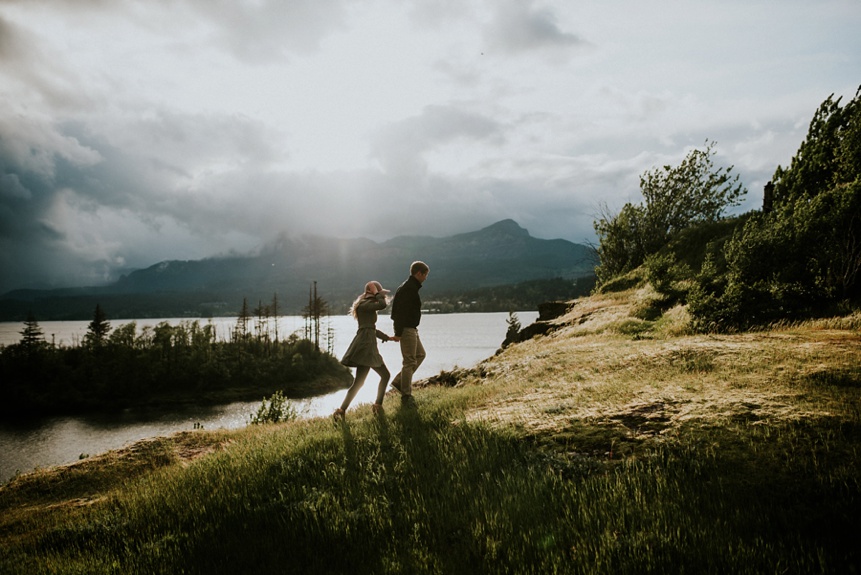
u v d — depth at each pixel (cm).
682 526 359
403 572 358
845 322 974
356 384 828
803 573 302
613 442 531
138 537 498
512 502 430
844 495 378
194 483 614
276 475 583
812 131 1458
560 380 909
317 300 13238
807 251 1205
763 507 378
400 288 891
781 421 504
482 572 344
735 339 946
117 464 877
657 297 1797
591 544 354
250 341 12912
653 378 770
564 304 2464
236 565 399
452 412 771
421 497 464
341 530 432
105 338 13188
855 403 530
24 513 712
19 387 9600
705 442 488
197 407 9481
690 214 2905
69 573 427
